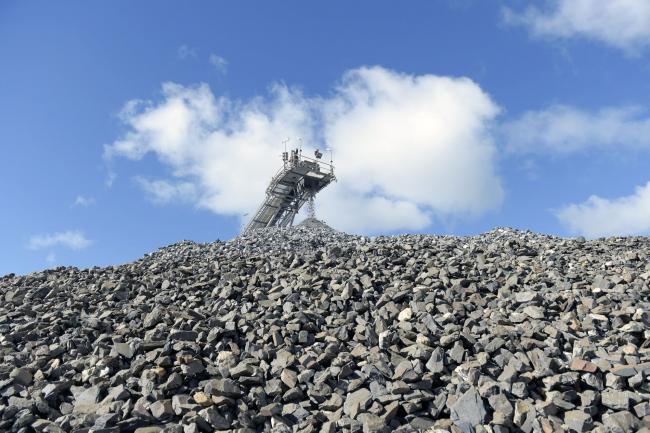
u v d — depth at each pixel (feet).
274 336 33.45
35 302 43.19
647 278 41.75
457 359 30.71
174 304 40.81
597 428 24.85
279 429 25.80
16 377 29.37
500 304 37.81
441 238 62.85
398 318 36.40
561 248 53.16
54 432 24.76
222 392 27.45
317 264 47.83
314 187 115.14
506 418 25.46
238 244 61.21
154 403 26.73
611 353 30.91
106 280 47.29
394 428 26.12
